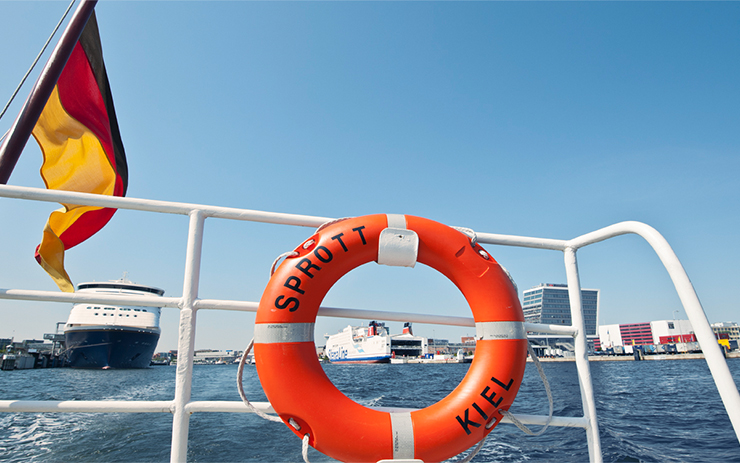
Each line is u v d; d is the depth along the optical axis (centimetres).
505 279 195
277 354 168
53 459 777
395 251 186
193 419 1139
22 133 297
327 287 182
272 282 181
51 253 329
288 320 173
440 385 2622
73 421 1131
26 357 6656
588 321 11881
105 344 5703
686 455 855
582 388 194
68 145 380
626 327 14800
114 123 426
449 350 13425
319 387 168
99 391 2284
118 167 429
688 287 152
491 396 174
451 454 168
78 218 365
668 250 159
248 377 3369
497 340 183
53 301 175
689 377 3428
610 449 873
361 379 3516
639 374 3991
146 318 6059
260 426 1042
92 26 397
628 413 1456
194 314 179
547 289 11062
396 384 2769
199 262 185
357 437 161
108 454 810
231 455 786
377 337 9356
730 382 137
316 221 199
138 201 185
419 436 164
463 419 169
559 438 963
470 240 198
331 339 11606
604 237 190
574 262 209
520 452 827
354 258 186
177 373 173
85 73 395
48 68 310
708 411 1480
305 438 164
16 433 997
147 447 859
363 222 191
